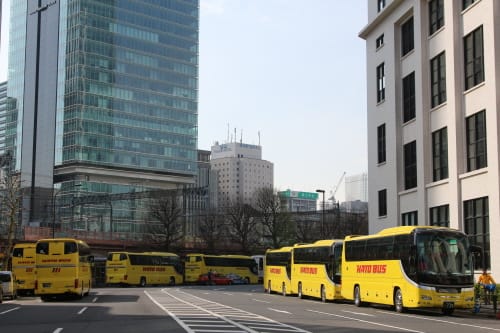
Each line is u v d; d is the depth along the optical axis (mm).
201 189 100375
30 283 49375
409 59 44094
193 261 81062
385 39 47656
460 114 36688
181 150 169500
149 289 62000
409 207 43031
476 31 35688
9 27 166875
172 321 22094
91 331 18422
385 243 29891
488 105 33531
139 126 161500
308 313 27125
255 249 100938
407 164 44125
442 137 39375
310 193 153000
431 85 41000
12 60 164250
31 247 49969
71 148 149250
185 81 173625
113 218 147500
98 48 155125
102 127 153750
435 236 26984
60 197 145125
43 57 157500
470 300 26688
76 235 91312
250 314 26062
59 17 157375
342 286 34969
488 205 33500
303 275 42906
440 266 26531
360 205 152000
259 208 105562
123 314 25766
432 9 41188
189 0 177750
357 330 18938
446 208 38250
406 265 27438
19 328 19594
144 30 165750
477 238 34594
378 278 30391
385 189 47312
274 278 51156
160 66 168250
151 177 161375
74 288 38219
